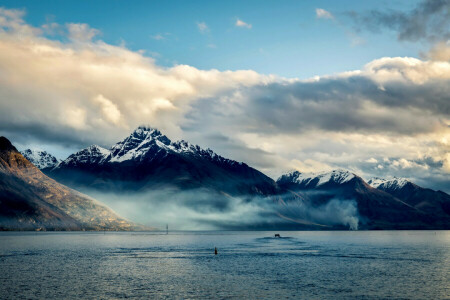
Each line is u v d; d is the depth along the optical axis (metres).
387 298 90.44
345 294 93.88
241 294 93.56
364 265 145.00
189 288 99.94
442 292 96.31
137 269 131.88
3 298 89.00
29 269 130.50
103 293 93.94
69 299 88.12
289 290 98.00
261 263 150.25
